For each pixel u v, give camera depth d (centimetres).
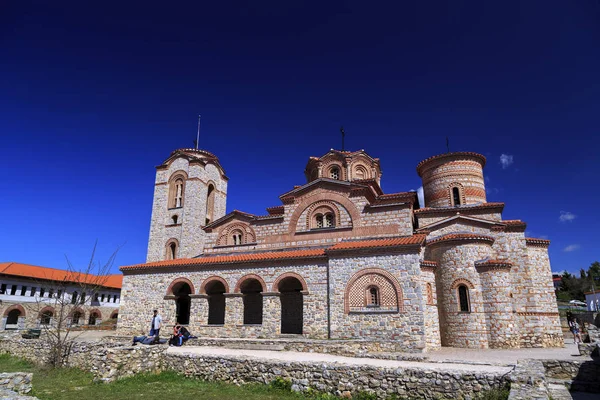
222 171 4809
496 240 2983
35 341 2156
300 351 2072
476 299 2580
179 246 4053
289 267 2712
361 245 2511
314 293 2589
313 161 3938
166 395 1373
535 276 2966
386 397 1289
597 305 6606
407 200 3189
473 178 3600
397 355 1867
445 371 1266
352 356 1834
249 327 2684
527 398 977
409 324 2280
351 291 2467
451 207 3350
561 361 1608
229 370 1573
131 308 3145
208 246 3725
